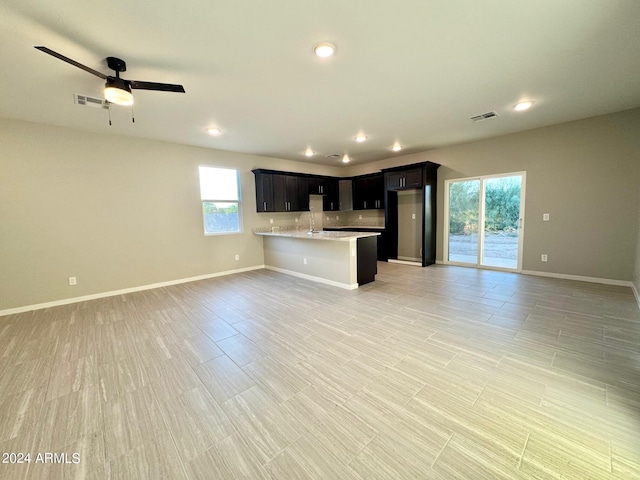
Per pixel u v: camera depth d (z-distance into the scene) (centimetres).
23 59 221
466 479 124
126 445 149
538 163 466
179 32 195
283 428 158
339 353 239
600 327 273
